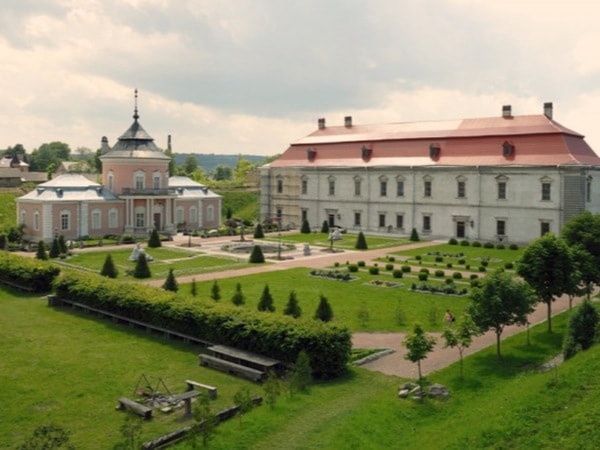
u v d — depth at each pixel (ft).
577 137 254.27
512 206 248.52
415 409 70.44
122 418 70.44
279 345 86.38
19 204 265.95
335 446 60.39
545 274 105.09
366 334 108.47
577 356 77.15
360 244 234.79
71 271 144.56
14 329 109.91
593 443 53.72
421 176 276.82
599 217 130.82
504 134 257.75
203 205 312.09
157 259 204.95
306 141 337.52
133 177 279.49
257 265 191.93
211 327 96.48
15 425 68.23
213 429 62.75
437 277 169.27
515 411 62.13
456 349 97.86
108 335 106.11
